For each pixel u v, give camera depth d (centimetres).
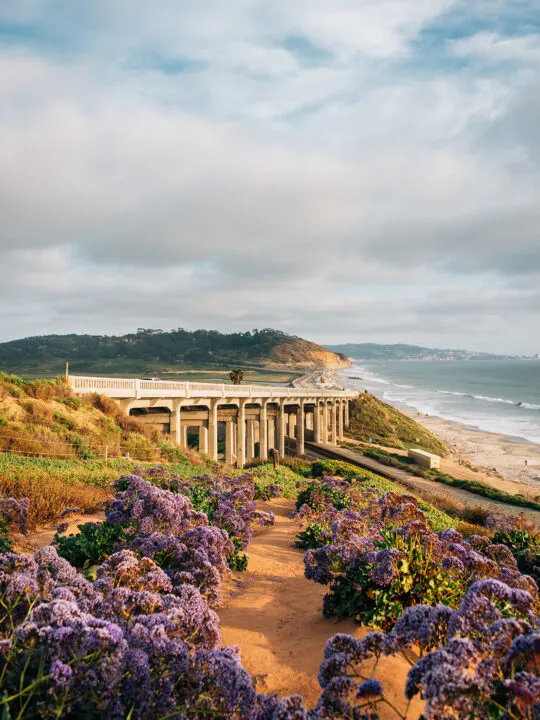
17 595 429
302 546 1170
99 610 433
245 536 1013
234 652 420
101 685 312
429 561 629
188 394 3638
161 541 693
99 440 2486
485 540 979
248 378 17300
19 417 2384
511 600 398
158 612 449
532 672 325
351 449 6338
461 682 290
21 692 300
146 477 1480
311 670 509
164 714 332
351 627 604
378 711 400
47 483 1344
